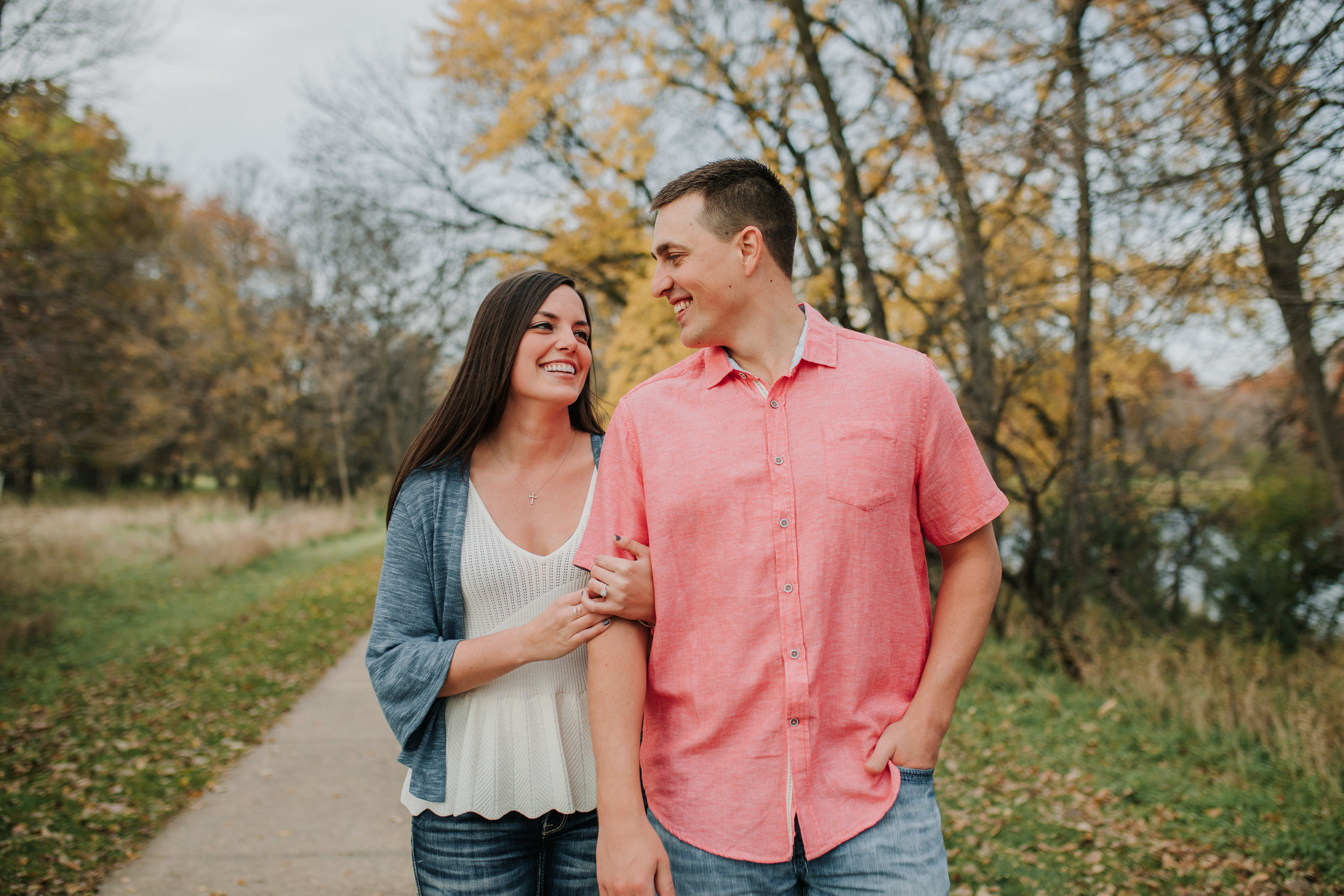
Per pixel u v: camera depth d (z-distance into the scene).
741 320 1.42
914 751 1.33
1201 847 3.36
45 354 7.89
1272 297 4.46
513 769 1.59
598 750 1.35
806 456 1.35
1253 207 4.01
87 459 12.38
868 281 5.93
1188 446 7.61
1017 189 5.48
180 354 20.58
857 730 1.33
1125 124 4.14
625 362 8.30
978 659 6.31
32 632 7.23
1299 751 4.20
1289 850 3.32
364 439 28.48
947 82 5.75
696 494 1.35
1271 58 3.50
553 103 9.88
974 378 5.98
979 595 1.41
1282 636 6.76
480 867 1.59
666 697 1.37
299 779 4.29
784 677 1.30
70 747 4.63
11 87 6.82
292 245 22.86
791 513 1.33
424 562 1.67
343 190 11.92
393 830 3.69
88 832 3.56
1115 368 6.93
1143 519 7.27
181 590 10.23
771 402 1.38
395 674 1.54
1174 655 5.63
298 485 28.98
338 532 18.69
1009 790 3.98
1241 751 4.28
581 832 1.67
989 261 6.12
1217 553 7.48
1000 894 3.02
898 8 6.14
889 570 1.37
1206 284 4.66
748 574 1.33
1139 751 4.46
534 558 1.67
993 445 5.86
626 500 1.45
